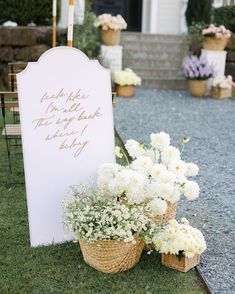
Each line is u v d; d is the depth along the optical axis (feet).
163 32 35.58
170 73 31.78
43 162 10.74
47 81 10.60
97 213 9.70
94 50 29.09
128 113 24.11
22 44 28.58
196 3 31.60
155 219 10.32
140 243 10.03
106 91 11.21
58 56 10.62
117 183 9.84
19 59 28.76
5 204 13.07
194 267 10.23
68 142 10.93
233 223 12.47
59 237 11.05
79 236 9.87
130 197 9.89
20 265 10.09
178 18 35.37
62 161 10.90
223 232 11.93
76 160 11.03
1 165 16.19
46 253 10.59
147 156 11.07
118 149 10.94
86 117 11.06
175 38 32.58
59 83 10.71
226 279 9.83
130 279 9.72
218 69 30.12
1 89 28.96
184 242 9.64
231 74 31.63
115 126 21.57
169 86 30.94
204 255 10.77
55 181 10.87
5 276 9.70
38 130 10.62
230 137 20.97
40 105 10.59
